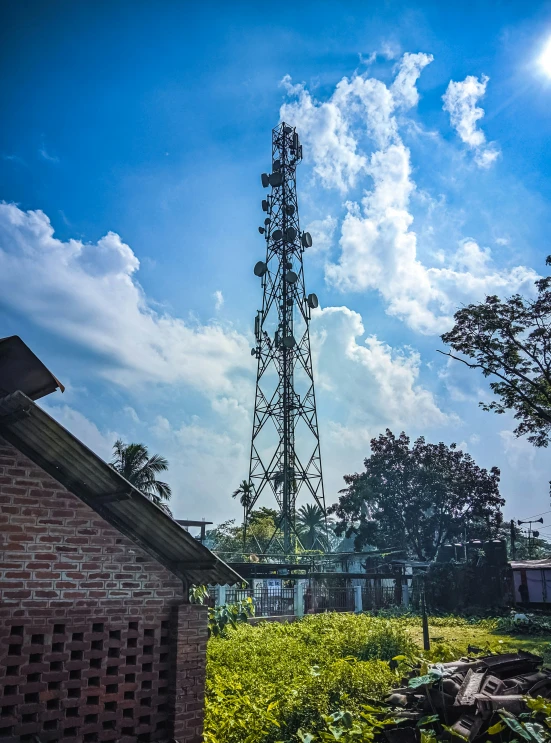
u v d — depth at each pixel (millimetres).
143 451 38219
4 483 6105
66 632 6219
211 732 8133
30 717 5883
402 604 34156
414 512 40719
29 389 6926
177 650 6855
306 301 37812
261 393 37469
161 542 6918
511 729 8039
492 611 34344
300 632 17891
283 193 39781
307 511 67375
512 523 53344
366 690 10453
